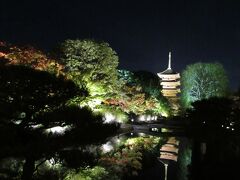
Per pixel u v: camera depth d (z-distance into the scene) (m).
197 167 24.69
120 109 49.97
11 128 22.53
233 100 48.44
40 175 19.80
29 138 23.58
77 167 22.64
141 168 25.22
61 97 23.81
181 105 81.75
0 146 21.28
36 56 29.73
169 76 90.69
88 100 37.53
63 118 24.05
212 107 46.81
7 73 21.83
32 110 23.22
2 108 22.11
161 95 76.94
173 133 49.78
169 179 21.47
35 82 22.28
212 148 29.92
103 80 42.78
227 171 21.83
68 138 27.05
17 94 22.20
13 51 29.36
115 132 41.25
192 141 41.66
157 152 33.41
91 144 29.69
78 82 35.94
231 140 35.28
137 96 55.31
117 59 45.66
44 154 22.91
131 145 36.31
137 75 69.12
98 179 20.69
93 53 42.94
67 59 41.91
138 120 64.56
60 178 19.92
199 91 76.19
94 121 30.50
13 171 19.52
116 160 27.12
